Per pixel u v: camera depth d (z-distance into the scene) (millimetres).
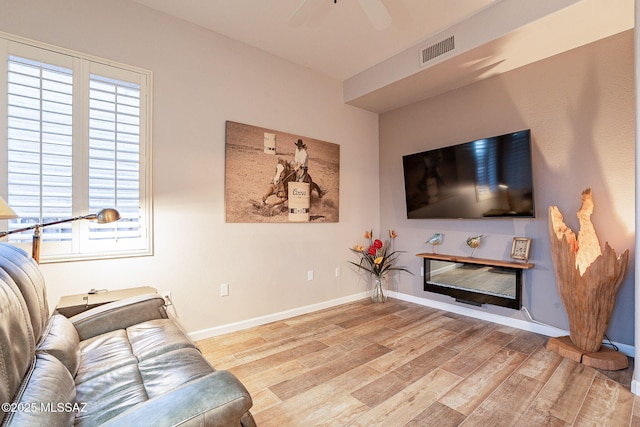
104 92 2285
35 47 2055
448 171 3361
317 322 3201
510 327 3031
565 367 2223
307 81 3518
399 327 3053
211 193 2803
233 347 2592
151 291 2227
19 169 1996
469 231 3365
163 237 2555
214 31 2828
